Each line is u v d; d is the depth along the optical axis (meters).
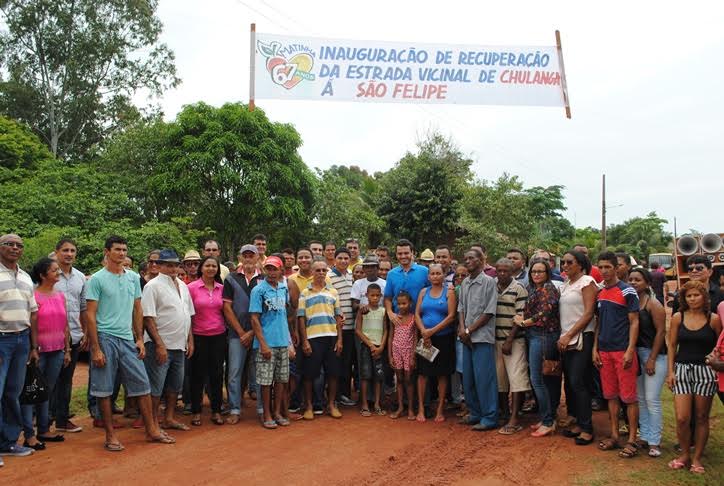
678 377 5.41
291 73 8.07
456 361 7.53
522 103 8.53
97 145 25.33
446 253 8.35
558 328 6.35
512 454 5.87
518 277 7.82
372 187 28.20
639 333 5.89
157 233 15.11
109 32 24.45
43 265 6.02
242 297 7.19
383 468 5.45
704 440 5.30
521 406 7.76
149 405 6.15
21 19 23.17
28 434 5.84
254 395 8.48
